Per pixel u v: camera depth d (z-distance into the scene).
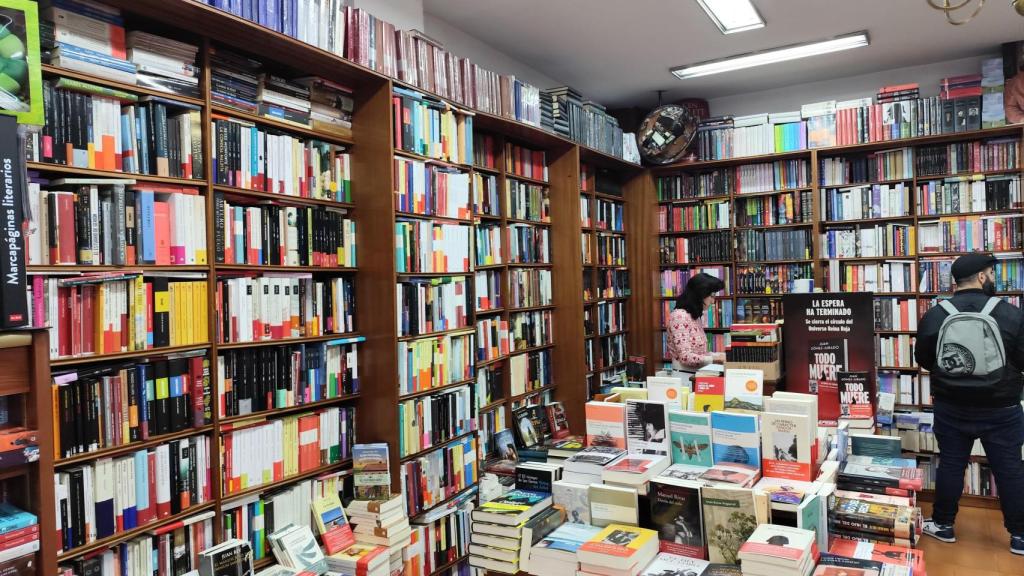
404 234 3.30
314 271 3.17
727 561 1.88
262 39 2.62
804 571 1.68
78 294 2.11
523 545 2.04
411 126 3.38
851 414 3.02
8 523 1.50
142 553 2.25
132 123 2.30
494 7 4.16
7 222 1.48
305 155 3.01
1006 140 5.12
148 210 2.33
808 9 4.29
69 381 2.05
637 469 2.09
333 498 3.03
